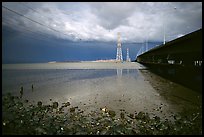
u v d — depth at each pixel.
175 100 22.77
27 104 21.92
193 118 15.56
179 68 47.81
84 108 19.70
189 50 38.25
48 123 14.17
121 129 12.99
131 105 20.69
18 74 85.38
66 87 37.28
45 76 72.56
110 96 26.05
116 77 55.72
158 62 85.31
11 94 29.22
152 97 24.88
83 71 97.88
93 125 14.13
